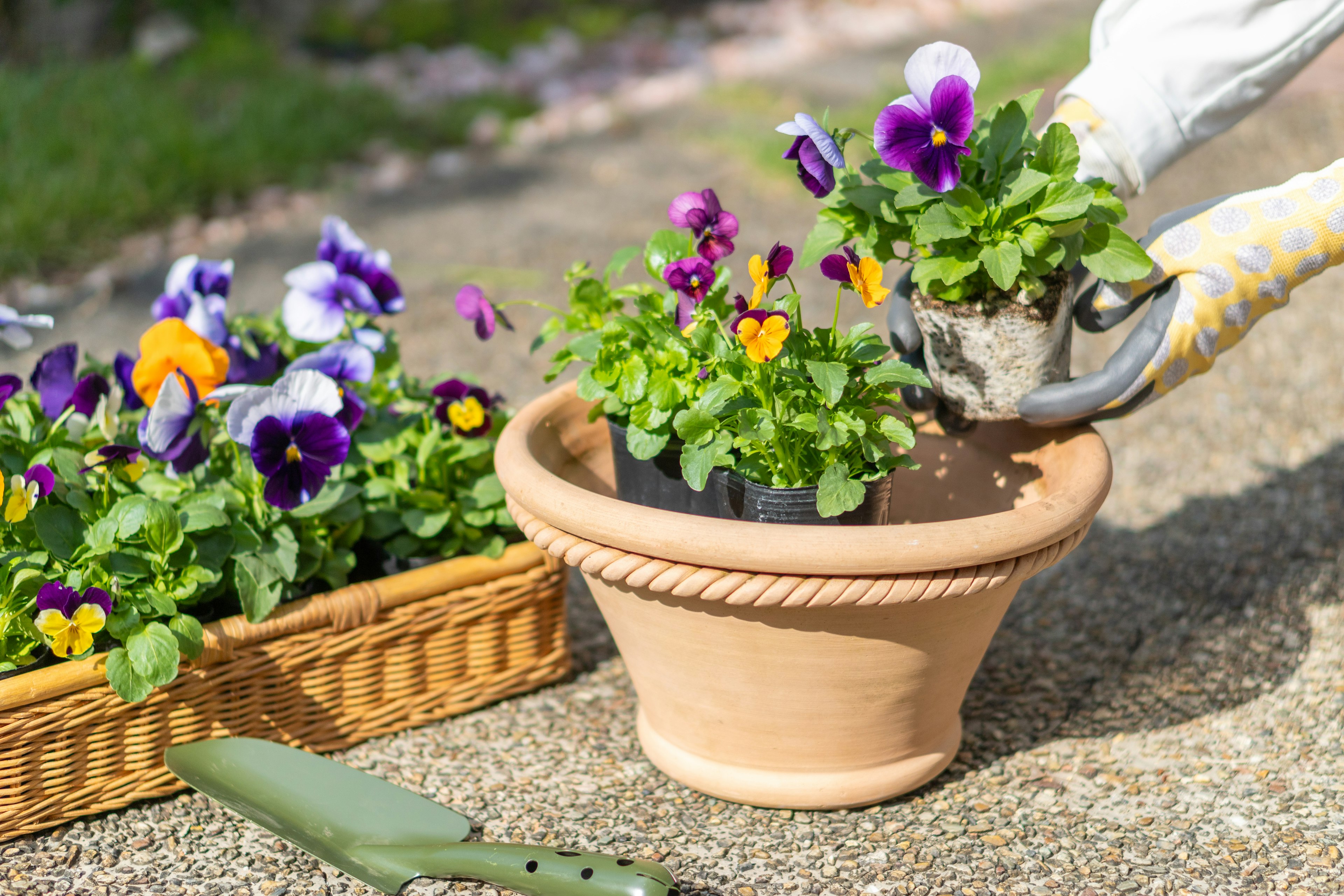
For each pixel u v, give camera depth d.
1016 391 1.83
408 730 1.95
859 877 1.82
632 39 5.94
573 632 2.07
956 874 1.82
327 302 1.96
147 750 1.87
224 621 1.88
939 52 1.78
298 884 1.82
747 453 1.81
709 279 1.83
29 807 1.85
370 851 1.82
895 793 1.86
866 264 1.78
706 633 1.80
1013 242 1.79
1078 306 1.86
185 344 1.91
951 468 1.93
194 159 3.66
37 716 1.83
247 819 1.84
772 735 1.84
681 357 1.84
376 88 4.60
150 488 1.92
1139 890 1.81
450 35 5.88
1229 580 2.08
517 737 1.95
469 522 1.96
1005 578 1.77
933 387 1.85
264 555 1.89
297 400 1.87
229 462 1.95
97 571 1.85
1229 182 3.28
